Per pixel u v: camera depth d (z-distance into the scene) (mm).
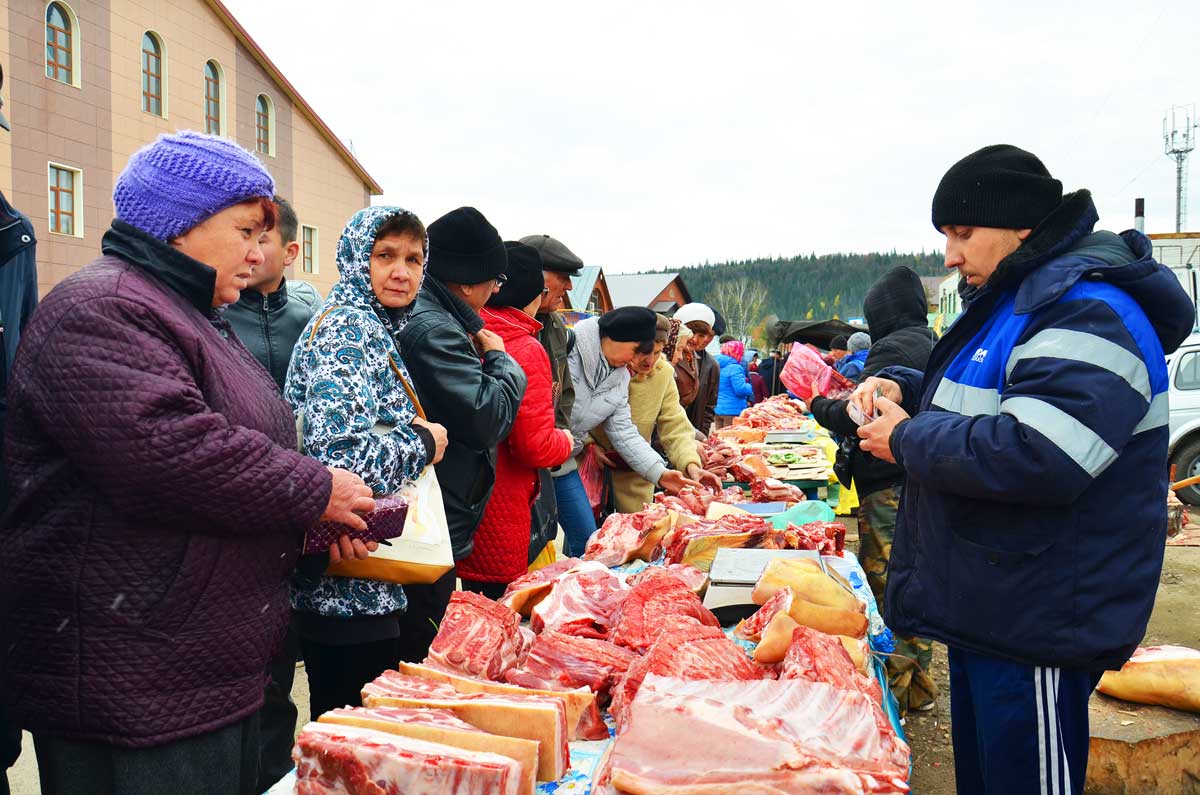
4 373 2559
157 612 1800
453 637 2211
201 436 1794
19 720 1861
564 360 4777
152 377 1772
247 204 2025
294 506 1931
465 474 3062
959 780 2371
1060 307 2021
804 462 6195
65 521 1780
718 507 3912
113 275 1860
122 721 1785
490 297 3752
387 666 2678
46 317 1793
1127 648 2004
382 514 2254
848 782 1518
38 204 20391
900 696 4348
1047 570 2018
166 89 23906
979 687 2164
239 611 1922
